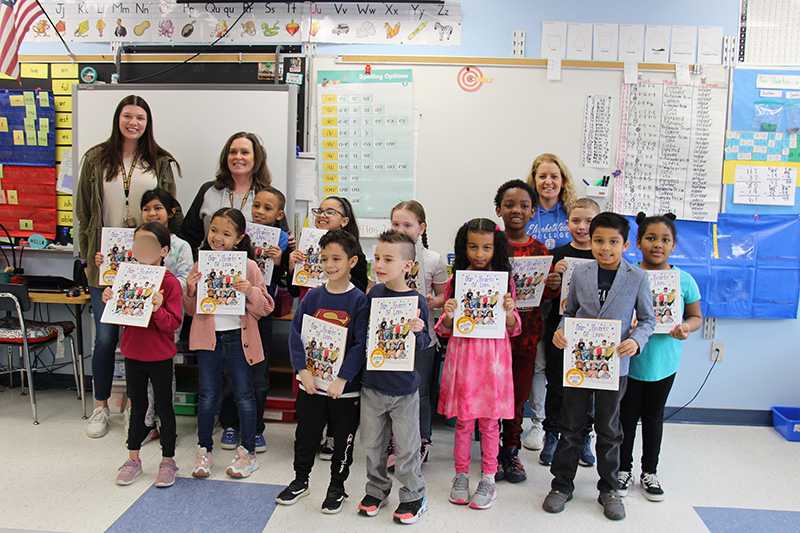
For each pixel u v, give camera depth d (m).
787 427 2.81
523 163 3.03
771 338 3.03
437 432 2.82
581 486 2.21
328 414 1.98
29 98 3.11
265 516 1.90
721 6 2.95
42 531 1.77
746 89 2.96
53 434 2.57
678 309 2.10
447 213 3.06
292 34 3.03
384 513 1.95
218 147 2.97
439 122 3.02
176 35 3.07
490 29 2.99
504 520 1.93
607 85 2.99
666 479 2.30
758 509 2.06
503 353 2.05
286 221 2.69
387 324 1.85
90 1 3.09
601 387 1.91
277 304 2.63
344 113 3.03
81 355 2.86
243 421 2.22
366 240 3.08
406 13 2.99
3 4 2.74
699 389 3.06
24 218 3.17
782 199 2.98
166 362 2.09
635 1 2.96
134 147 2.64
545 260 2.20
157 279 2.06
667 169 3.00
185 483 2.12
